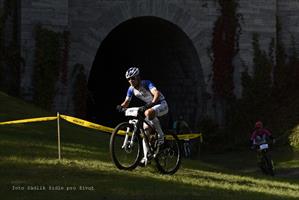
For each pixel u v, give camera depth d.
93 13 40.03
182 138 24.11
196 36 43.50
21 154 19.70
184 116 46.62
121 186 15.48
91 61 39.91
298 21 47.16
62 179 15.81
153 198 14.32
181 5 42.94
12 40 37.22
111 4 40.56
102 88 53.62
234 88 44.66
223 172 23.55
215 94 44.22
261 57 45.28
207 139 43.28
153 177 17.44
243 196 16.00
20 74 36.75
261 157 29.36
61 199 13.52
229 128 44.16
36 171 16.69
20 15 36.81
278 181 22.69
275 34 45.84
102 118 52.88
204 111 44.16
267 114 44.50
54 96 37.59
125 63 52.50
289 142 38.97
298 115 42.81
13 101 32.91
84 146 24.42
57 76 37.72
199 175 19.78
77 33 39.47
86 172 17.06
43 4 37.22
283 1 47.19
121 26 44.34
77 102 39.09
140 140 17.95
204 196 15.16
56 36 37.62
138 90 17.56
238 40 44.62
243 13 44.75
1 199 13.17
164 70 48.47
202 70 43.84
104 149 24.66
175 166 18.73
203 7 43.69
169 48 46.41
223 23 44.25
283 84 46.38
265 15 45.50
